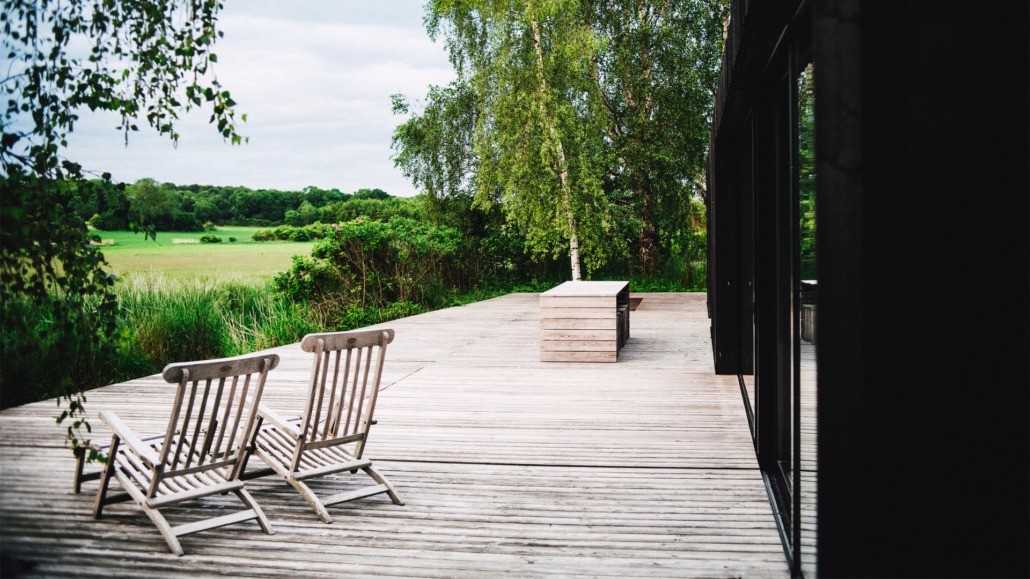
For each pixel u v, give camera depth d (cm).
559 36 1494
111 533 323
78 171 246
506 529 326
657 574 277
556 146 1493
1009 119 119
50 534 321
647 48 1712
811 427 254
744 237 696
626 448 459
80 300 253
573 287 866
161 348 844
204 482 334
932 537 124
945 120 121
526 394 634
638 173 1742
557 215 1533
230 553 302
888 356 123
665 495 370
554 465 425
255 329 1038
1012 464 122
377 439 486
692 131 1689
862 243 123
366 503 363
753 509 348
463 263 1812
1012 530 122
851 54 124
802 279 272
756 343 414
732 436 487
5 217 223
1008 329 121
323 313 1271
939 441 123
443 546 307
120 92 258
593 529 325
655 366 774
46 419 535
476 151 1622
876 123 122
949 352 122
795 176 291
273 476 408
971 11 119
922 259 122
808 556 263
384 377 724
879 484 124
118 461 336
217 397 320
